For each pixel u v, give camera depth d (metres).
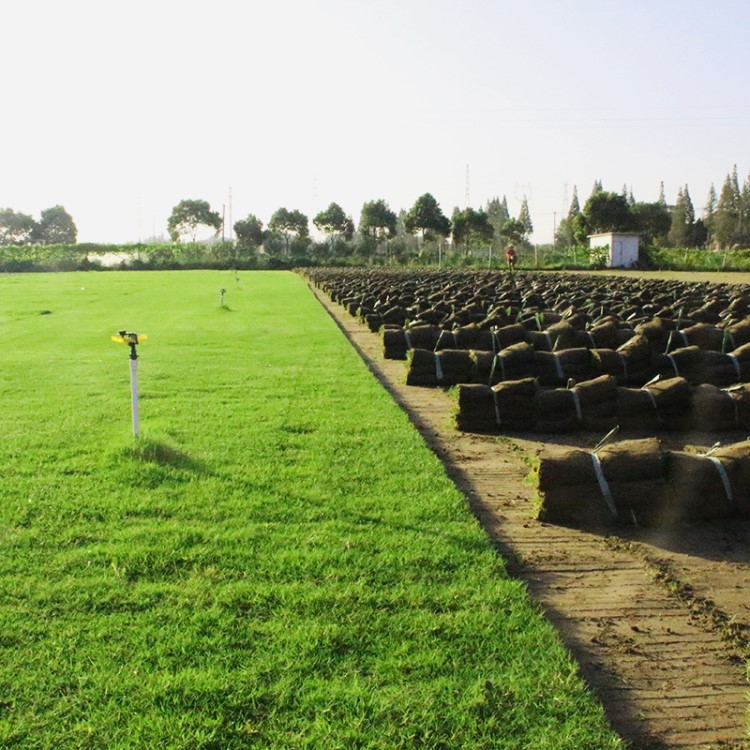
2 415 9.76
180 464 7.45
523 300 22.78
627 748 3.55
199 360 14.83
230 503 6.39
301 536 5.73
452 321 17.67
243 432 8.86
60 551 5.42
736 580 5.48
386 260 78.75
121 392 11.44
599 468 6.48
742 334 14.74
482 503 6.96
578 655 4.39
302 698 3.74
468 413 9.64
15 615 4.50
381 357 16.11
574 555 5.82
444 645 4.26
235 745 3.42
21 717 3.58
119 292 36.47
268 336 18.84
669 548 6.04
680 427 9.95
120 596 4.74
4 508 6.24
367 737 3.48
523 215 117.69
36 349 16.67
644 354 12.30
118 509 6.23
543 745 3.46
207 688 3.78
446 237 84.75
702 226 102.12
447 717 3.63
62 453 7.85
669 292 25.97
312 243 87.44
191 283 45.03
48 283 44.94
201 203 99.38
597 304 21.41
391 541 5.66
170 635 4.29
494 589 4.95
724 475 6.54
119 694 3.76
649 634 4.66
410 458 7.87
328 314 24.94
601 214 74.75
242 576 5.05
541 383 12.31
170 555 5.33
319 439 8.61
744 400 9.91
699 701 3.98
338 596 4.76
